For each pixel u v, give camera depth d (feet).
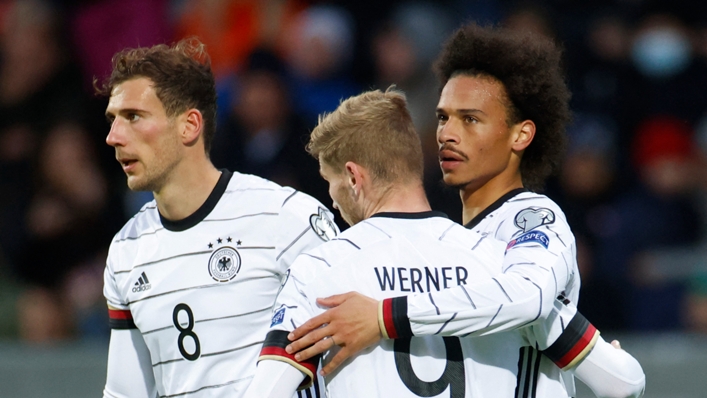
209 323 36.37
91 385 65.46
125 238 38.32
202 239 37.06
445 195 73.15
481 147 35.50
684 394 64.39
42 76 90.63
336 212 74.43
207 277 36.68
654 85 93.20
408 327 29.53
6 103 89.97
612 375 32.27
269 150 79.25
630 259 79.97
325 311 29.94
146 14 97.25
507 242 33.45
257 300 36.68
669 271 77.87
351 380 30.42
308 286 30.68
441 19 94.84
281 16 95.55
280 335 30.22
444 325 29.58
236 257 36.76
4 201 86.12
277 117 80.18
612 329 76.64
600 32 92.63
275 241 37.04
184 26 97.30
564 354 32.09
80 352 67.56
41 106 90.17
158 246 37.42
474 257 31.27
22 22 91.56
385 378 30.37
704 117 93.20
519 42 36.22
